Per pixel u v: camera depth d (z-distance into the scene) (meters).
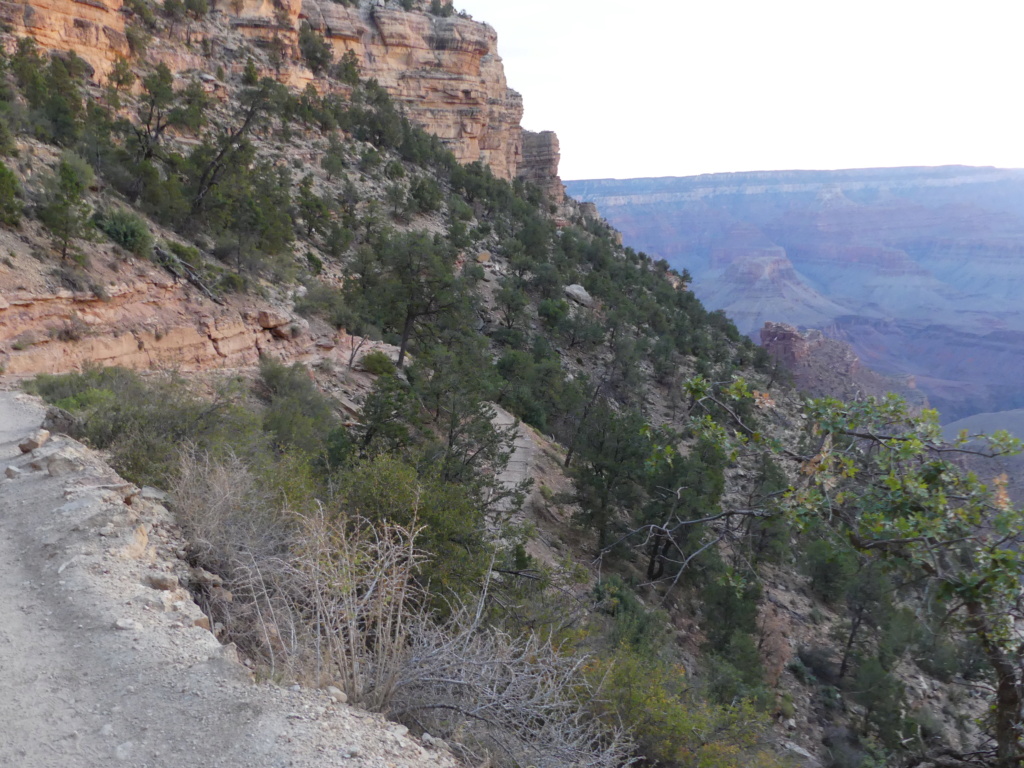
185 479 8.77
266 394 28.50
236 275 34.66
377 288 42.06
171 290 30.39
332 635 5.42
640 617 18.73
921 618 5.80
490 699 5.47
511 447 25.06
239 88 88.62
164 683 4.72
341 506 9.82
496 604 9.85
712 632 26.66
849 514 6.19
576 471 32.09
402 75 130.62
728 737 11.60
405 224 80.94
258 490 8.91
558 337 71.94
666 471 28.83
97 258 28.08
